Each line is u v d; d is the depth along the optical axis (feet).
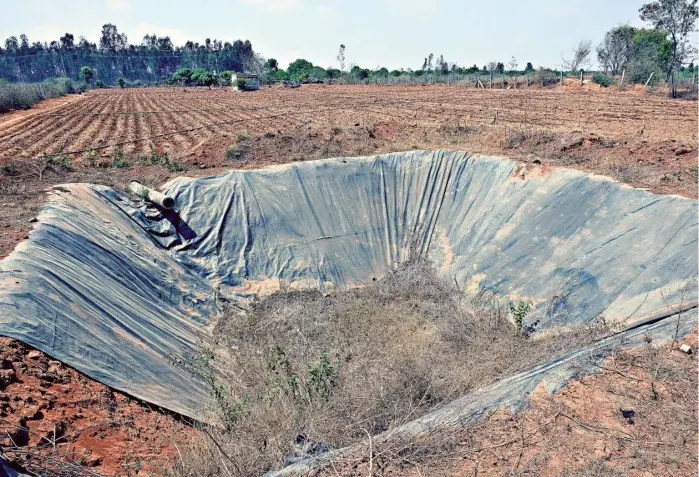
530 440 21.52
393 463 20.65
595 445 20.89
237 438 24.54
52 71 429.38
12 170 51.21
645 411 22.52
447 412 24.71
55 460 18.85
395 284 50.19
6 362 22.61
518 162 53.42
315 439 23.65
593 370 25.71
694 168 46.16
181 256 47.91
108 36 481.46
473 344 37.06
